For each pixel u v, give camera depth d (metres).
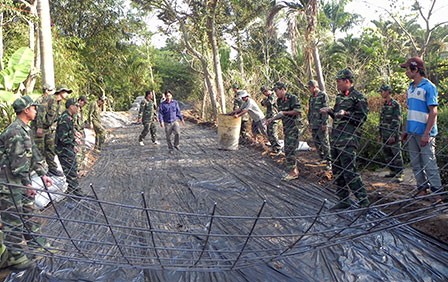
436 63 13.71
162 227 4.36
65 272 3.30
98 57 20.97
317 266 3.40
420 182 4.53
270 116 8.34
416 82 4.51
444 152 5.30
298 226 4.28
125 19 20.67
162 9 14.60
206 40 16.45
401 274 3.27
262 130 8.84
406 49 13.74
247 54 17.45
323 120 6.25
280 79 12.77
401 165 5.76
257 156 8.47
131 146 11.19
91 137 11.02
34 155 3.90
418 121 4.44
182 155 9.20
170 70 36.69
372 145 6.66
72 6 19.50
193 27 15.58
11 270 3.33
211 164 7.98
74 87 13.10
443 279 3.18
